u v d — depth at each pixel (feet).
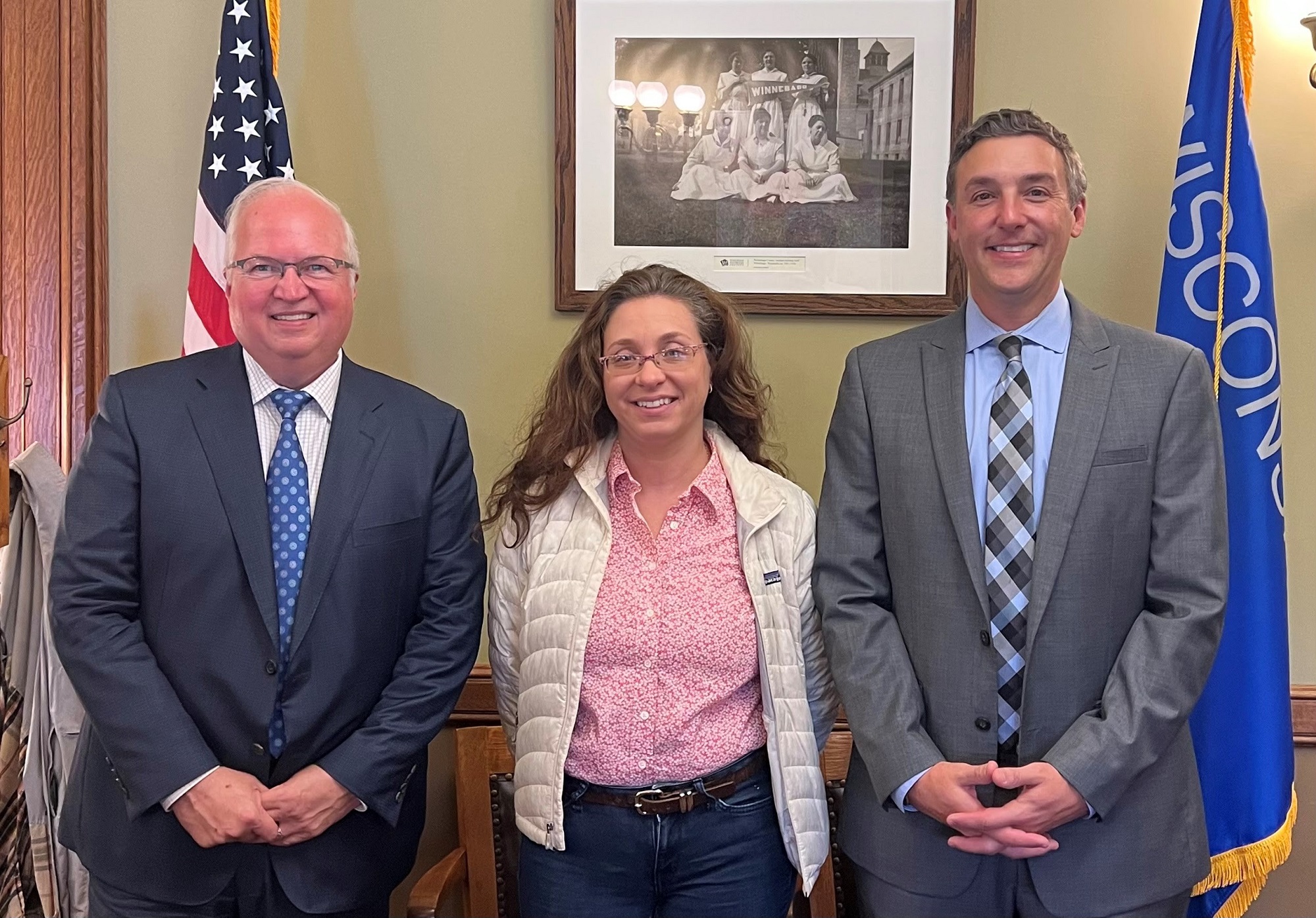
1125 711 4.90
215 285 6.87
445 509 5.71
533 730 5.49
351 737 5.32
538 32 7.51
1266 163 7.42
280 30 7.54
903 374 5.64
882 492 5.53
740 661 5.42
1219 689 6.64
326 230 5.45
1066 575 5.08
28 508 6.31
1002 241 5.25
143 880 5.23
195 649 5.24
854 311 7.43
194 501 5.28
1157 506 5.19
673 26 7.36
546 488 5.82
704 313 5.83
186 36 7.60
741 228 7.45
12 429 7.43
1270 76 7.38
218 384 5.55
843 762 6.99
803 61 7.36
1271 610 6.61
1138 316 7.49
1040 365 5.43
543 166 7.55
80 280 7.43
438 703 5.49
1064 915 5.09
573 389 5.89
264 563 5.25
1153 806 5.14
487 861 6.93
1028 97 7.41
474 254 7.62
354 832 5.40
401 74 7.57
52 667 6.27
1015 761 5.19
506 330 7.64
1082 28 7.38
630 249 7.49
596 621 5.41
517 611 5.88
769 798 5.52
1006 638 5.19
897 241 7.40
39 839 6.23
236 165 6.92
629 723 5.32
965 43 7.25
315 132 7.61
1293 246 7.43
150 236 7.64
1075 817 4.85
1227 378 6.67
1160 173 7.42
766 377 7.56
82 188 7.43
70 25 7.38
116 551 5.28
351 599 5.35
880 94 7.36
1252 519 6.61
